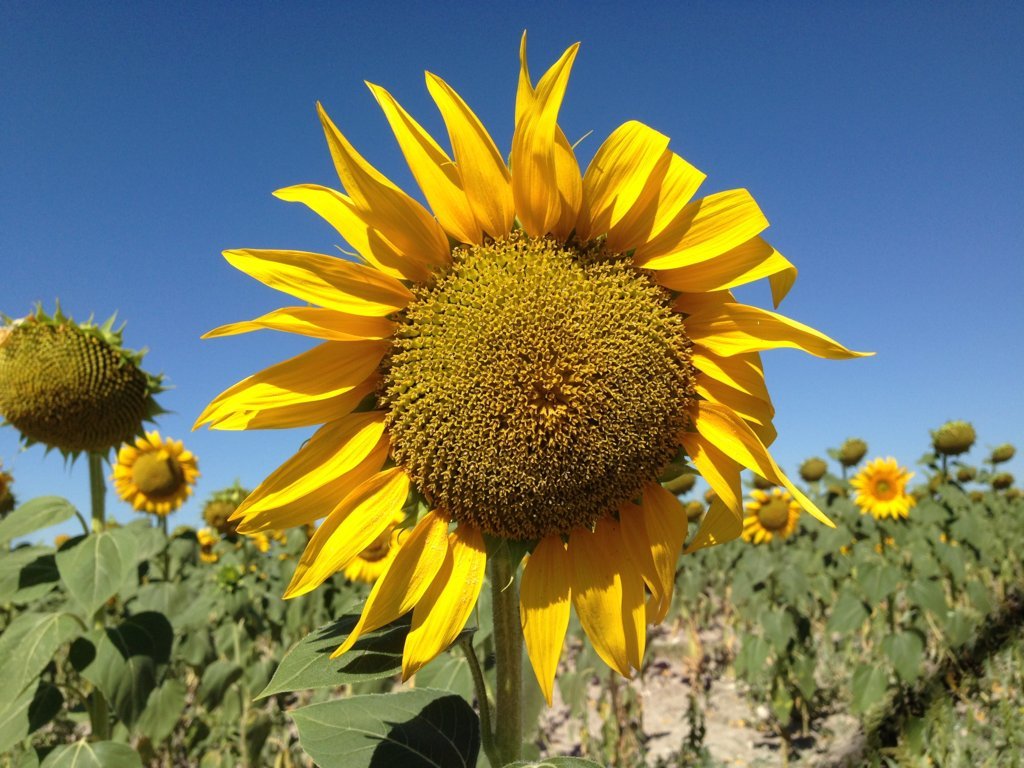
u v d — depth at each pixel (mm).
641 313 392
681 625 2326
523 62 367
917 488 2316
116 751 773
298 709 414
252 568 1647
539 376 382
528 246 400
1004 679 1176
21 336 855
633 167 392
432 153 387
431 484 388
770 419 402
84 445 891
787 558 1904
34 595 815
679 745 1390
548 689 388
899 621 1622
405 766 389
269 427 378
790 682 1449
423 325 390
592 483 391
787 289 407
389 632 393
